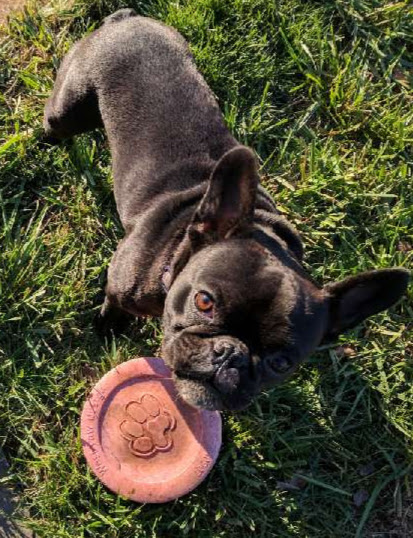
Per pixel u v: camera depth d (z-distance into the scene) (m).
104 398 0.85
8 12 1.06
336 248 1.02
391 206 1.06
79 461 0.86
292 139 1.06
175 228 0.74
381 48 1.13
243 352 0.64
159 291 0.73
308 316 0.65
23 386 0.87
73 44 0.97
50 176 0.98
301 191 1.02
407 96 1.11
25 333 0.90
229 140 0.81
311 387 0.93
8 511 0.84
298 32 1.09
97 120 0.90
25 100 1.01
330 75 1.09
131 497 0.82
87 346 0.92
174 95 0.80
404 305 1.00
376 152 1.07
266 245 0.68
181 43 0.85
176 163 0.78
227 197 0.65
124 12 0.87
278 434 0.91
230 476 0.89
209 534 0.86
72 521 0.85
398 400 0.96
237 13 1.07
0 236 0.93
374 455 0.94
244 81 1.06
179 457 0.85
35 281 0.91
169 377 0.87
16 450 0.87
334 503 0.91
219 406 0.66
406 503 0.93
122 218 0.81
